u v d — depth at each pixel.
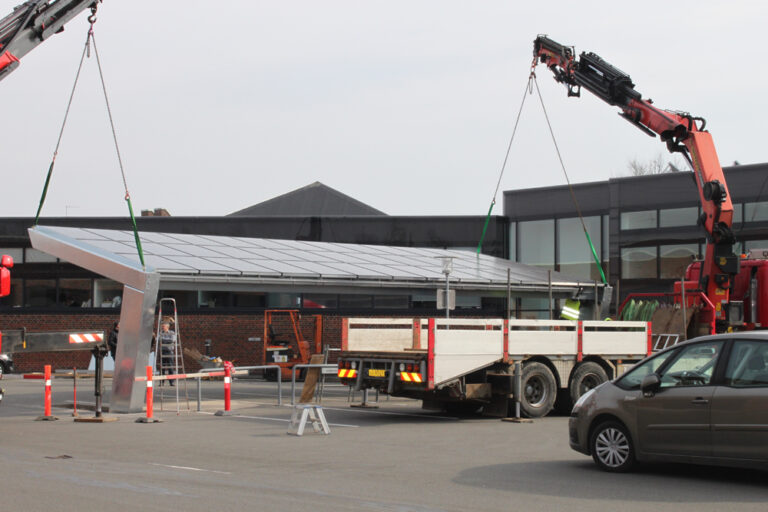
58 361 35.69
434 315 35.75
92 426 16.19
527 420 17.42
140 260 20.84
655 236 37.47
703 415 9.77
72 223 41.06
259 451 12.72
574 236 40.25
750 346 9.71
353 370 18.30
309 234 42.16
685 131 22.23
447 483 9.88
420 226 42.12
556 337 18.64
